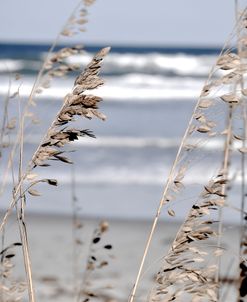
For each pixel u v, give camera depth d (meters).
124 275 10.02
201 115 2.43
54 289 8.94
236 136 2.51
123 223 15.19
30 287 2.64
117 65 72.75
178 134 30.30
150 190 19.44
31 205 17.06
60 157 2.40
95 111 2.33
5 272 2.62
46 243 12.51
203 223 2.32
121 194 18.81
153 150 25.67
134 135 29.84
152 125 33.44
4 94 41.59
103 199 18.11
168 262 2.32
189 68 74.44
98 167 22.36
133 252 11.92
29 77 61.38
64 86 44.81
